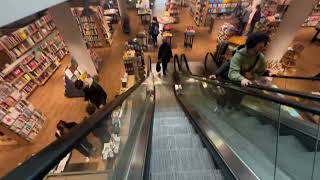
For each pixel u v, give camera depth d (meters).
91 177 1.61
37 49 8.48
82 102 7.49
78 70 7.80
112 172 1.86
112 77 8.62
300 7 6.18
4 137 5.86
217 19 11.09
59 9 6.38
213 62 9.17
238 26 10.08
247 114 2.81
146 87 6.80
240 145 2.42
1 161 5.56
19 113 5.96
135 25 13.08
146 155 2.42
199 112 4.30
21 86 7.49
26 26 8.14
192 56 9.77
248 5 10.52
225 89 3.55
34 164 0.86
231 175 1.99
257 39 2.37
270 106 2.24
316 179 1.48
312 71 7.73
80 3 10.20
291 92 1.93
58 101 7.57
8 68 7.06
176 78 8.37
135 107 4.07
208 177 2.24
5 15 1.39
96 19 9.93
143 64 8.81
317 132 1.62
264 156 2.04
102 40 10.56
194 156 2.69
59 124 4.70
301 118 1.78
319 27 9.68
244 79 2.50
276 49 7.20
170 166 2.54
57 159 0.97
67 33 6.90
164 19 11.84
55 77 8.84
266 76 3.16
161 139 3.30
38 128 6.37
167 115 4.96
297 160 1.69
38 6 1.88
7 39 7.17
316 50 9.25
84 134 1.34
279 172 1.75
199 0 12.18
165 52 8.22
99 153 1.84
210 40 10.95
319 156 1.54
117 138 2.34
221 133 2.94
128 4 15.98
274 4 10.26
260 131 2.36
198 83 5.82
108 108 2.03
